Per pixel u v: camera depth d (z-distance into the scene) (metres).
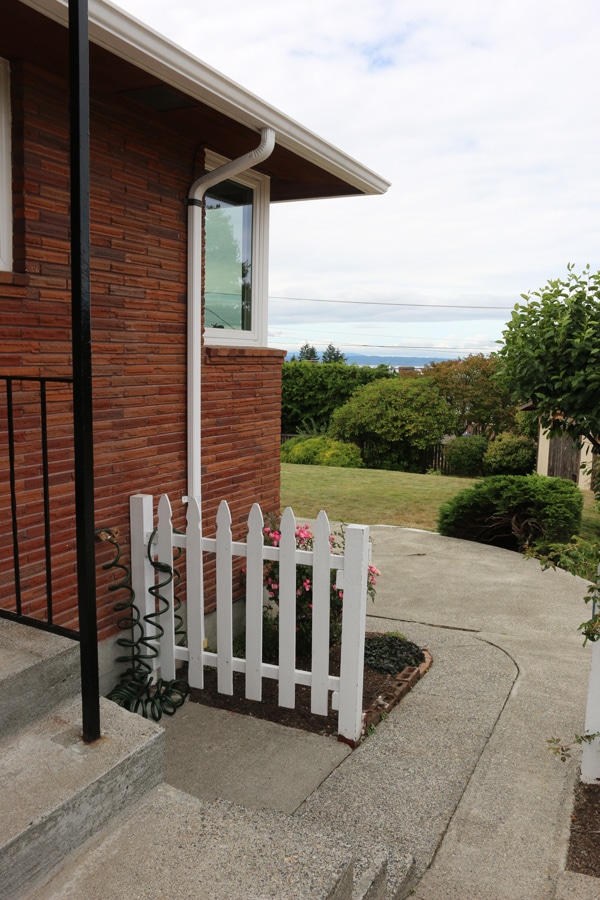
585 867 2.52
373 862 2.12
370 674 4.31
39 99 3.17
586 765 3.06
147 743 2.05
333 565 3.41
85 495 1.88
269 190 5.32
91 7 2.61
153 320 4.07
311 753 3.34
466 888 2.40
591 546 3.08
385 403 21.67
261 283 5.38
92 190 3.57
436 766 3.25
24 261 3.16
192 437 4.37
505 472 19.73
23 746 2.01
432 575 7.34
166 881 1.70
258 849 1.83
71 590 3.52
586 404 4.27
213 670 4.37
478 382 22.16
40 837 1.68
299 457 21.98
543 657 4.77
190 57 3.11
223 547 3.74
